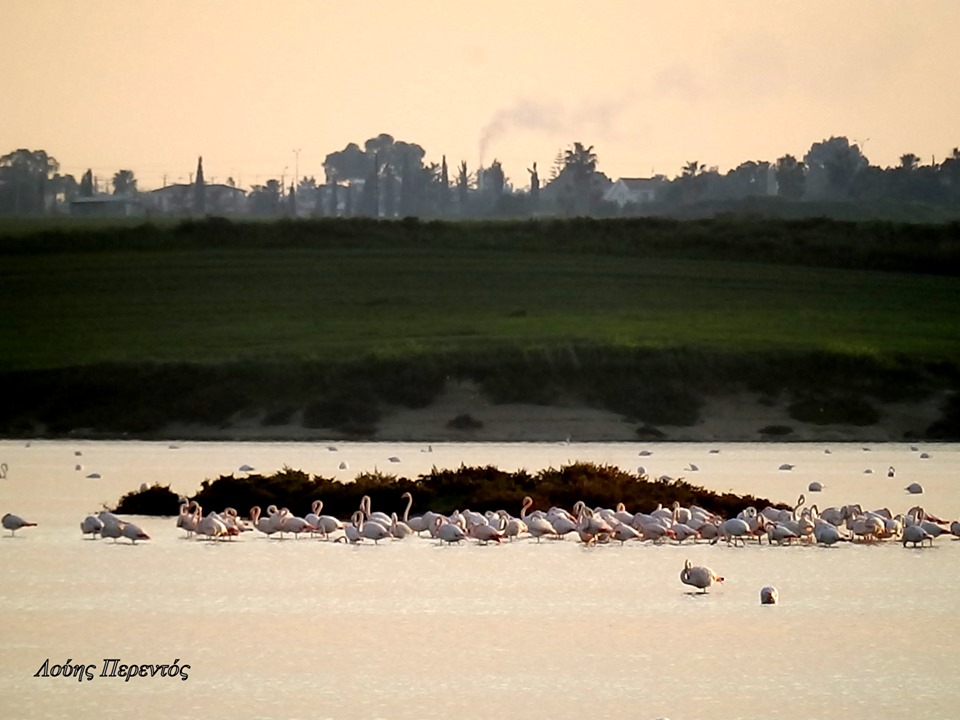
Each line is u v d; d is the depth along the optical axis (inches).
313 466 2915.8
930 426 4547.2
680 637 1187.3
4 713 969.5
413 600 1334.9
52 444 4062.5
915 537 1706.4
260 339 5295.3
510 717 959.0
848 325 5472.4
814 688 1032.2
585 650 1139.9
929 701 1001.5
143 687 1029.8
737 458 3373.5
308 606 1301.7
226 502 1969.7
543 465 2933.1
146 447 3873.0
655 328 5349.4
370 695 1008.9
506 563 1557.6
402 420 4542.3
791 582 1439.5
